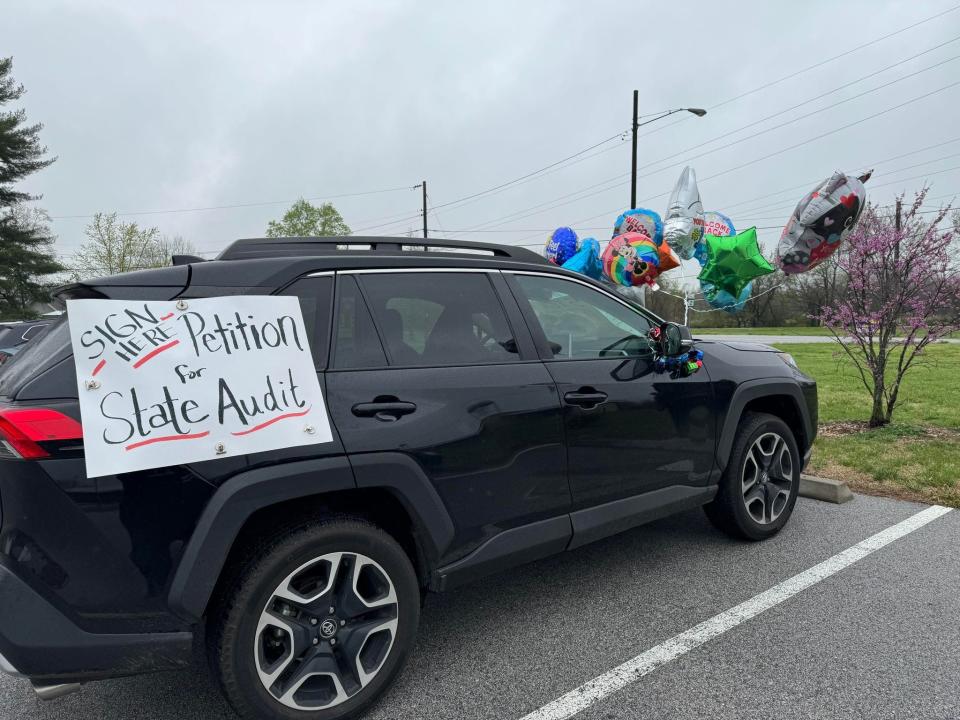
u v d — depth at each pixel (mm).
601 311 3322
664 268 7531
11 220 37688
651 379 3281
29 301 37656
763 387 3805
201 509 2027
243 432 2113
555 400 2848
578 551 3900
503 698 2449
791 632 2854
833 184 6695
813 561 3629
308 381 2281
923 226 6273
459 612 3170
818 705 2326
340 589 2297
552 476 2832
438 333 2684
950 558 3607
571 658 2713
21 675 1859
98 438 1908
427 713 2363
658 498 3283
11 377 2104
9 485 1866
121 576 1946
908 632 2820
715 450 3559
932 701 2330
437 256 2814
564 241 8062
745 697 2391
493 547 2664
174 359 2078
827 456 5738
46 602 1876
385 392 2414
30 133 38812
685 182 8047
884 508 4516
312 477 2182
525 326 2949
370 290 2574
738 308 8344
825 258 7152
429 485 2438
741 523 3768
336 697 2260
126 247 42562
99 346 1979
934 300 6363
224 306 2217
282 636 2193
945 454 5578
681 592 3295
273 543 2143
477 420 2590
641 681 2523
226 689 2070
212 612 2131
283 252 2674
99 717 2408
